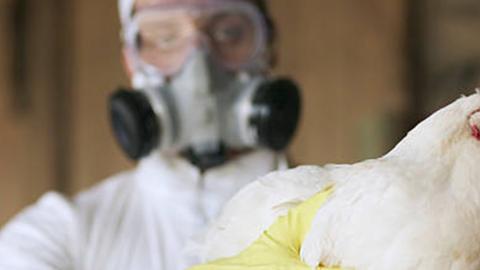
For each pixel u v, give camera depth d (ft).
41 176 27.43
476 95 8.32
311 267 8.27
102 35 26.96
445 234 7.86
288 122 13.78
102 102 26.91
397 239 7.93
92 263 13.19
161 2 13.64
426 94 24.81
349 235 8.09
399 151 8.48
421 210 7.93
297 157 24.97
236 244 9.41
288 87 13.76
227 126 13.65
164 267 13.16
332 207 8.25
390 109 24.71
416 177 8.09
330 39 25.05
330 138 24.84
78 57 27.30
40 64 27.58
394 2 24.91
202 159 13.60
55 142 27.35
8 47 27.66
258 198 9.44
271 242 8.87
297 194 9.24
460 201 7.94
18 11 27.73
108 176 26.73
